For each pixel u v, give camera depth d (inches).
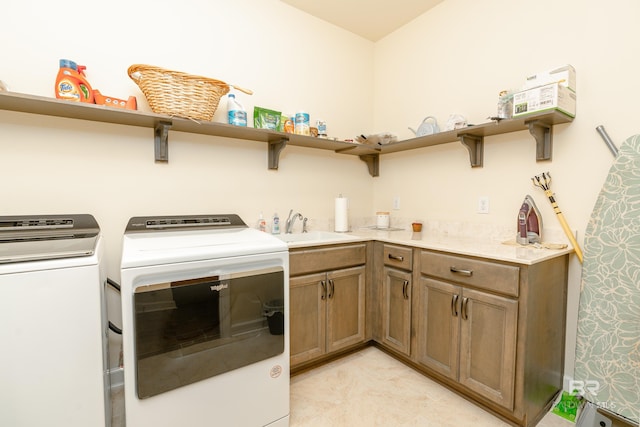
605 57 61.0
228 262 50.7
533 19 71.6
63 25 60.9
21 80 57.5
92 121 64.7
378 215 105.2
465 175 86.4
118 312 68.0
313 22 97.3
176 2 73.2
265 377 55.0
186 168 76.2
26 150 58.7
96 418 42.1
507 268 56.3
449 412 62.0
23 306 37.3
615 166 57.1
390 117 108.7
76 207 63.5
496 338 58.3
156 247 50.8
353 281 82.0
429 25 95.0
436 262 68.8
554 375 64.3
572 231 66.1
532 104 62.1
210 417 49.6
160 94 61.4
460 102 87.3
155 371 44.6
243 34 83.4
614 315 55.6
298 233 93.7
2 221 54.0
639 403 52.2
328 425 58.3
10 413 36.9
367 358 83.0
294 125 88.0
